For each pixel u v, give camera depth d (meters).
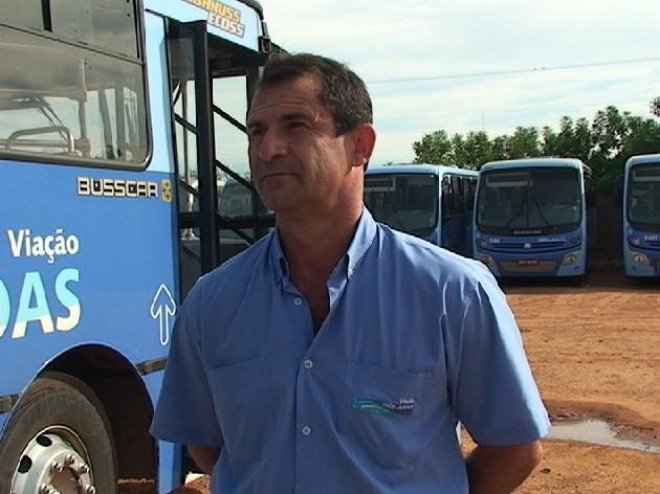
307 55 2.09
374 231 2.12
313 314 2.07
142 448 4.45
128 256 4.22
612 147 34.59
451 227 22.05
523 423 2.03
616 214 28.44
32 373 3.51
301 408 1.99
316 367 2.01
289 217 2.04
